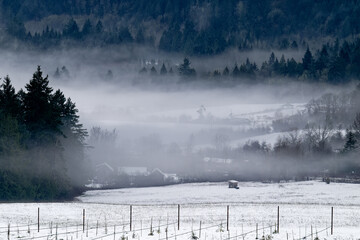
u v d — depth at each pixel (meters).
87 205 179.88
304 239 115.38
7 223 137.50
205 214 163.75
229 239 113.62
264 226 138.62
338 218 157.75
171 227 132.38
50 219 148.00
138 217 156.75
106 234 118.44
